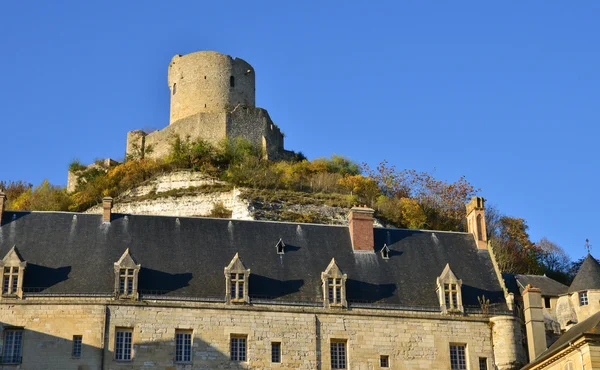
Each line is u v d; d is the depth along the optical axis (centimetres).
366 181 10406
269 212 9300
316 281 6166
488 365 6044
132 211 9662
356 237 6525
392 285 6272
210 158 10506
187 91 11519
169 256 6138
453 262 6556
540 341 6091
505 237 10144
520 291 6806
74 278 5888
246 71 11744
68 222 6294
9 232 6166
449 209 10225
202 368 5697
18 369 5559
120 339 5697
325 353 5884
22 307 5697
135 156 11231
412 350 5991
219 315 5844
